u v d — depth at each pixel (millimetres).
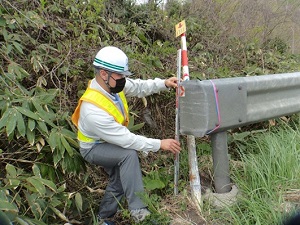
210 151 3756
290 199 3006
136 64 3879
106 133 2783
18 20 3664
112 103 2840
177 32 3496
